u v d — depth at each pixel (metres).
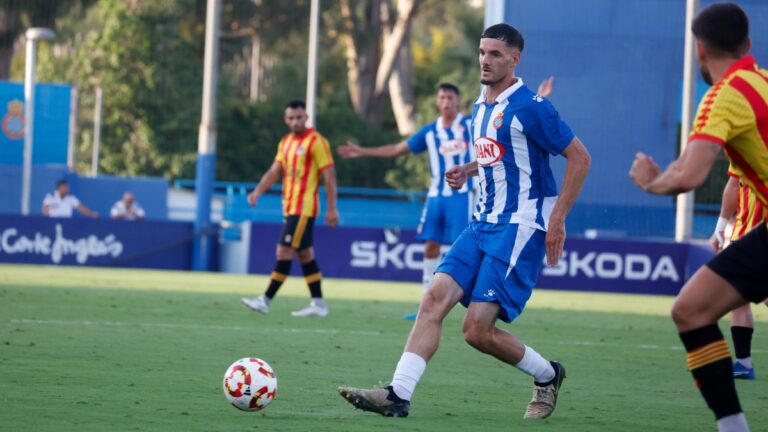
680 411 24.98
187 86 155.38
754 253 17.98
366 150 47.00
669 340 42.69
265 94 181.88
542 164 22.61
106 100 153.00
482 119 22.83
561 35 79.00
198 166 87.19
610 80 79.38
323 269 80.94
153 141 152.12
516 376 30.00
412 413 22.84
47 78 157.12
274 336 37.84
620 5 79.12
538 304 61.38
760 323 53.12
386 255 81.44
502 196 22.69
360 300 58.41
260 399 21.59
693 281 18.38
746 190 28.19
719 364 18.12
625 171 79.75
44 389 24.06
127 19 153.12
